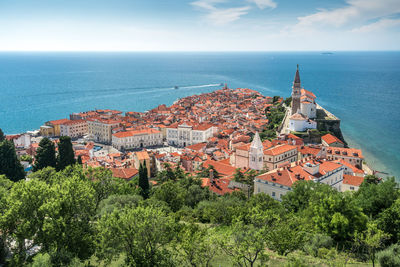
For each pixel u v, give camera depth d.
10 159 147.38
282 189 119.50
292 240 60.53
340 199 78.50
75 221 73.12
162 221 65.25
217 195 127.62
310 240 69.94
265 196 95.31
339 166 136.38
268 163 158.62
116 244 63.88
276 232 61.25
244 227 65.75
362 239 66.44
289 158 166.88
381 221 75.44
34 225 67.50
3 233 68.69
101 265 69.81
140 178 135.25
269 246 62.69
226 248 59.19
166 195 112.94
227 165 167.75
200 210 101.88
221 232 80.94
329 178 130.88
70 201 71.00
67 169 107.00
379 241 67.38
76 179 83.00
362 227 74.06
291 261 60.66
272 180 122.62
